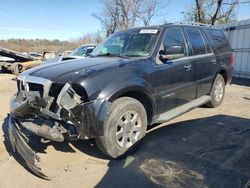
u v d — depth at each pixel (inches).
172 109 184.7
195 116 226.1
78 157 154.7
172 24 196.4
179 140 173.9
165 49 172.2
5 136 190.2
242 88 382.9
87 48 393.7
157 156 152.4
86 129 131.7
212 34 239.0
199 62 206.5
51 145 170.2
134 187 124.0
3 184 130.8
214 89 239.5
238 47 509.0
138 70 153.9
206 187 121.6
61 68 147.9
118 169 139.9
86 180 131.7
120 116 141.6
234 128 193.9
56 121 133.0
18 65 614.9
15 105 151.4
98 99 132.6
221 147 161.8
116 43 191.2
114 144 142.0
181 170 136.6
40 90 141.9
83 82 131.7
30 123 142.4
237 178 127.8
